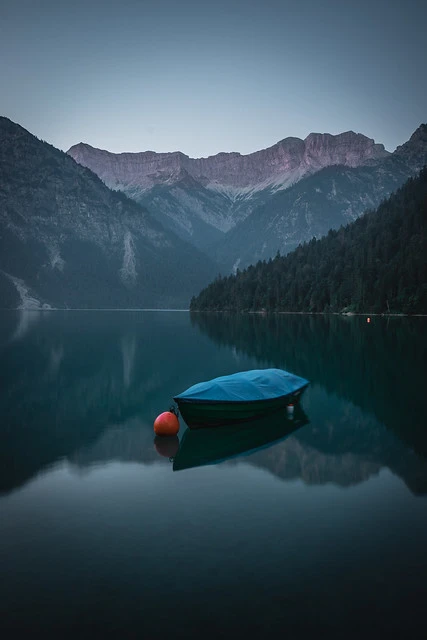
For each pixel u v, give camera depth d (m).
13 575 10.14
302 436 21.28
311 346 58.44
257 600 9.29
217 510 13.35
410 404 27.36
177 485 15.39
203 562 10.57
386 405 27.14
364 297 168.00
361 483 15.50
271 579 9.94
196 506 13.63
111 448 19.77
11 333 87.88
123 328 106.56
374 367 40.72
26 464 17.61
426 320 126.38
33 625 8.67
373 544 11.38
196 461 17.92
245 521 12.63
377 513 13.13
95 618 8.83
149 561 10.62
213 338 74.00
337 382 33.91
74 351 55.72
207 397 22.58
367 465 17.36
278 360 45.94
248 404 23.31
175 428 21.48
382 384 33.19
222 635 8.38
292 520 12.68
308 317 153.50
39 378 36.84
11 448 19.69
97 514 13.14
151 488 15.15
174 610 9.02
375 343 61.41
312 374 37.28
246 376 26.09
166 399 29.86
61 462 17.89
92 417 25.38
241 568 10.34
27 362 45.75
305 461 17.84
